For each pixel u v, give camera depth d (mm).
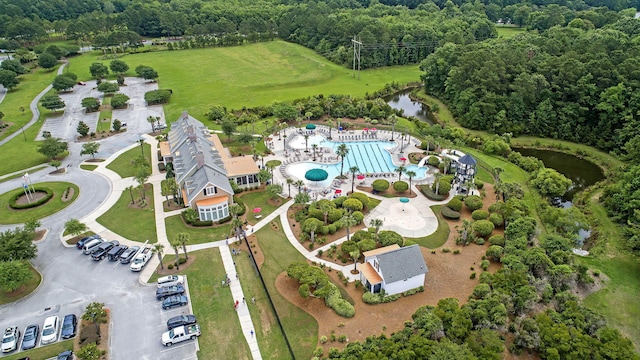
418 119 148125
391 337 56375
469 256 75750
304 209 88875
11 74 164875
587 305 66312
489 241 78250
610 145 119625
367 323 61188
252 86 172250
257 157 111812
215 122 137250
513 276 64375
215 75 188625
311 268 67125
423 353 51031
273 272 71812
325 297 64625
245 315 63000
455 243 79312
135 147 120438
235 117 135875
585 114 128250
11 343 56812
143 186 96562
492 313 58375
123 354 56281
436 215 88500
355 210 87500
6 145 121750
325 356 55875
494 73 134625
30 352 56531
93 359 52031
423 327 56250
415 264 67125
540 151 124812
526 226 76938
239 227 83812
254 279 70188
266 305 64938
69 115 144375
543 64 135500
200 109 148000
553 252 71750
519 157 112062
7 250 69312
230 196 89375
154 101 154500
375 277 66875
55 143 110625
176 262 72938
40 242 79688
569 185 99812
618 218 86438
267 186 93000
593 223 87438
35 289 68000
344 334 59188
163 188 95312
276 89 172625
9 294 66875
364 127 135125
